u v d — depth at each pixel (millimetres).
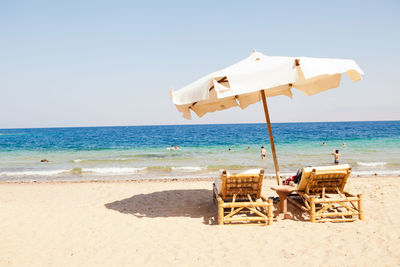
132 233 5332
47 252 4527
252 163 19281
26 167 19234
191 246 4602
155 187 10438
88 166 19234
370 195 7758
